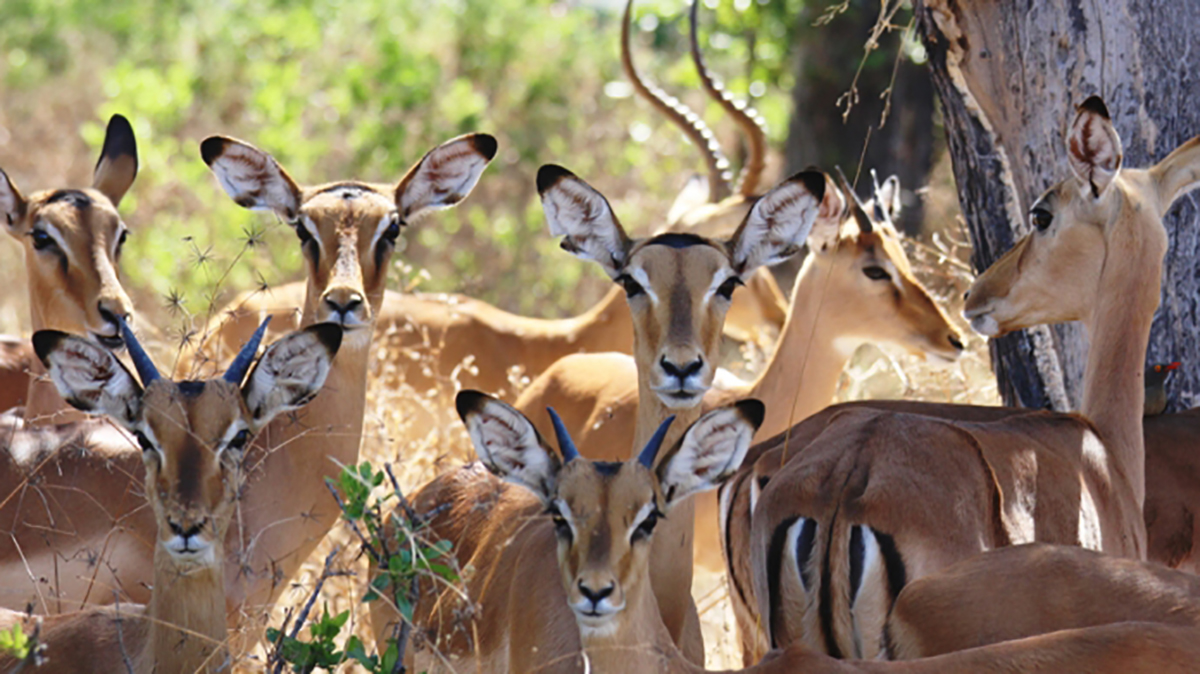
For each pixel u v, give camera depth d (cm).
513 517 1166
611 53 3803
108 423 1330
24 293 2641
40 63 3775
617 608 938
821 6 2969
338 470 1309
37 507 1272
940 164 3161
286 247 2698
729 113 2227
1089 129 1244
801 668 916
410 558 1006
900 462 1079
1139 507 1249
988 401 1914
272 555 1273
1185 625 917
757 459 1218
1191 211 1435
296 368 1056
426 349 1977
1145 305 1268
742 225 1213
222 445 1002
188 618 1005
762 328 2133
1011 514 1105
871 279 1669
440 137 3189
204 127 3366
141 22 3866
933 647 973
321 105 3281
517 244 2934
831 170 2948
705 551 1588
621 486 960
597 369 1708
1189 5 1430
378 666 991
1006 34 1453
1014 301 1344
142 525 1273
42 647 948
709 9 3369
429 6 3672
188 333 1491
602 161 3425
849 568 1049
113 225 1491
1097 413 1264
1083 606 955
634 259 1140
